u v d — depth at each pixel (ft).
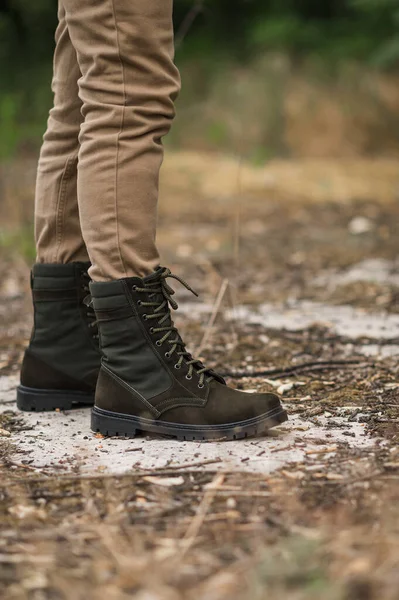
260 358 10.48
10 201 22.30
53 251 8.44
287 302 13.92
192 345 11.18
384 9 35.55
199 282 15.78
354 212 23.26
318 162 31.63
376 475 6.37
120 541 5.45
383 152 34.24
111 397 7.69
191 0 38.04
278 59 35.70
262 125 33.60
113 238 7.33
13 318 13.32
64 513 5.96
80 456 7.11
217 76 35.96
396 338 11.23
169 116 7.47
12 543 5.50
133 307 7.48
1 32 36.52
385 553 5.12
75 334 8.51
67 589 4.88
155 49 7.17
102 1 7.00
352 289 14.67
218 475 6.47
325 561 5.08
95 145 7.25
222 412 7.34
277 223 21.95
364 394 8.73
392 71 35.86
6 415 8.51
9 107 21.11
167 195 25.70
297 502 5.90
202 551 5.31
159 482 6.42
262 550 5.22
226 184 26.89
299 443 7.22
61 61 8.07
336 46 36.76
